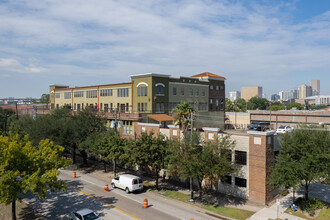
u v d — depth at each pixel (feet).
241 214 82.84
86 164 150.20
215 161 89.30
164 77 170.71
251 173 94.17
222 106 220.84
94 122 142.31
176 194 102.01
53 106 261.85
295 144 82.94
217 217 80.69
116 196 98.99
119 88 184.24
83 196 98.99
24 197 98.78
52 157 76.59
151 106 162.20
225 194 101.45
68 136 134.41
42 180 67.41
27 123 160.04
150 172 132.05
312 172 80.43
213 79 211.82
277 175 84.38
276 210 85.61
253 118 229.66
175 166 93.35
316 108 452.35
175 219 78.59
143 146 101.81
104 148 120.16
